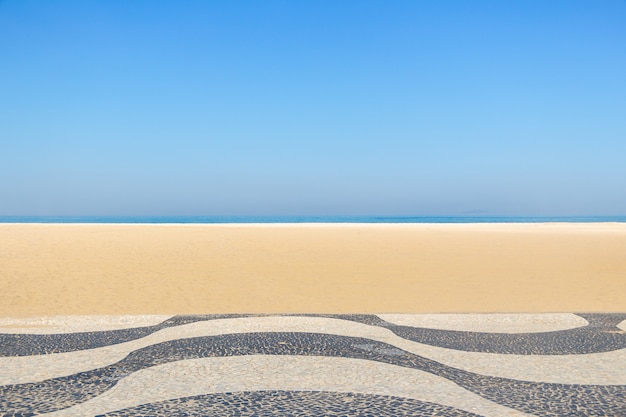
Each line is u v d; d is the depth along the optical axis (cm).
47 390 618
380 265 2069
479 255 2338
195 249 2433
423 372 698
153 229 3506
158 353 785
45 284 1658
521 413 552
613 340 877
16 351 795
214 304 1402
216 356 769
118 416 538
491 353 795
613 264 2103
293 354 782
